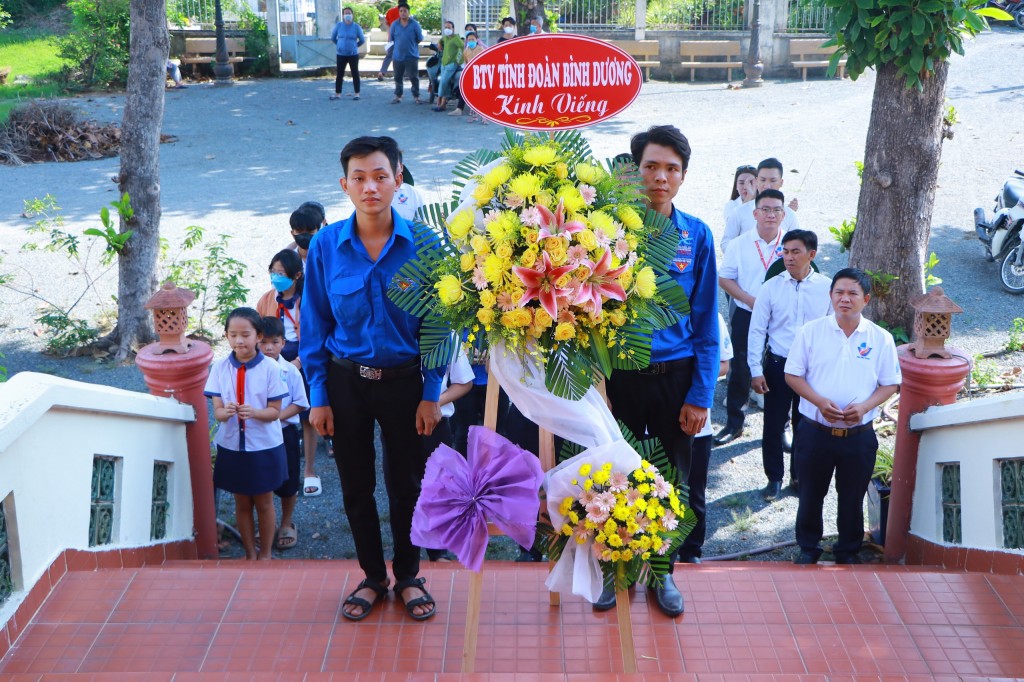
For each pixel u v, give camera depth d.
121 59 20.34
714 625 3.71
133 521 4.87
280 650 3.55
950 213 12.12
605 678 3.06
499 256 3.03
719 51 20.72
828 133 15.99
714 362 4.03
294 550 6.16
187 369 5.47
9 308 9.83
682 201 12.73
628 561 3.31
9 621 3.51
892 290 8.62
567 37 3.37
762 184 7.72
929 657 3.52
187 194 13.45
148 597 3.86
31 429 3.75
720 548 6.05
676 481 3.54
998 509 4.68
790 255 6.12
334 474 7.09
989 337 8.90
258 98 19.42
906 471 5.68
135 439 4.89
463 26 20.72
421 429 3.75
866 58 7.71
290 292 6.76
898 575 4.08
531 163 3.14
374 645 3.60
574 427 3.34
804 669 3.45
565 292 3.01
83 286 10.35
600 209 3.18
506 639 3.64
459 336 3.34
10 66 21.25
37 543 3.81
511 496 3.33
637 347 3.29
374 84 20.80
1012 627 3.71
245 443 5.64
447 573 4.14
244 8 21.86
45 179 14.34
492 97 3.42
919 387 5.51
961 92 17.58
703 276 3.97
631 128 16.66
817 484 5.44
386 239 3.58
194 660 3.47
